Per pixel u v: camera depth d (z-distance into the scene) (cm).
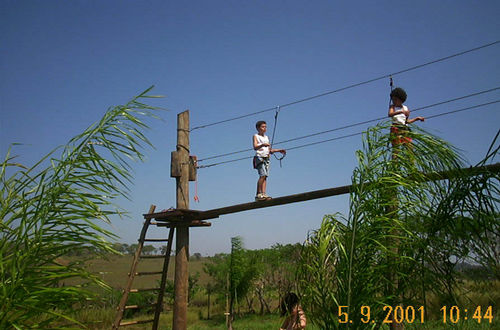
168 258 1054
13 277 328
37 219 351
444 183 455
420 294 443
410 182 448
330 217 468
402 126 482
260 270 2184
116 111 412
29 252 341
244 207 905
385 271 438
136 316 2448
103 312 1931
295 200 801
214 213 965
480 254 424
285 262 1909
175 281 1032
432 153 459
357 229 451
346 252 450
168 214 997
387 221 440
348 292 432
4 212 356
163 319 2298
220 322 2364
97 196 373
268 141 936
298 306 546
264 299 2533
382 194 451
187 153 1083
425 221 446
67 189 368
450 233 439
